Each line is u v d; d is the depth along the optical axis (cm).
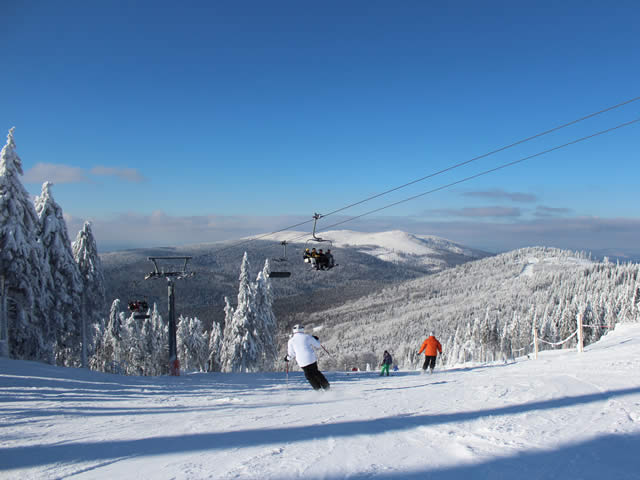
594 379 728
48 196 2778
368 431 414
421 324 17550
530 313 11212
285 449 356
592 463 293
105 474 313
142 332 4631
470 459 308
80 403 827
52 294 2669
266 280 4200
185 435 446
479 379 977
